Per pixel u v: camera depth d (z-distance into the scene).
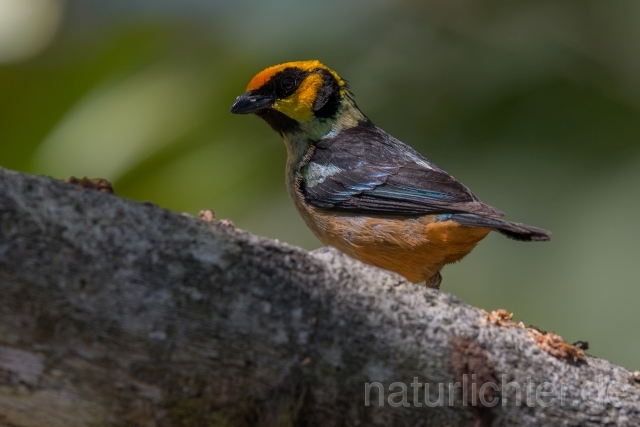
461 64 12.48
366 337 6.27
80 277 5.55
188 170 11.42
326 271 6.42
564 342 7.01
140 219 5.92
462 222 9.05
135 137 11.39
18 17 13.13
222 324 5.84
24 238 5.46
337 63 12.62
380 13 12.93
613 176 11.18
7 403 5.59
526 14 12.65
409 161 10.57
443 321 6.63
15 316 5.39
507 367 6.68
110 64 12.01
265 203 11.82
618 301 10.48
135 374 5.67
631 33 12.31
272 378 5.96
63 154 11.43
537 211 11.21
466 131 12.11
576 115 11.88
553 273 10.93
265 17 12.88
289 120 11.15
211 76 11.98
